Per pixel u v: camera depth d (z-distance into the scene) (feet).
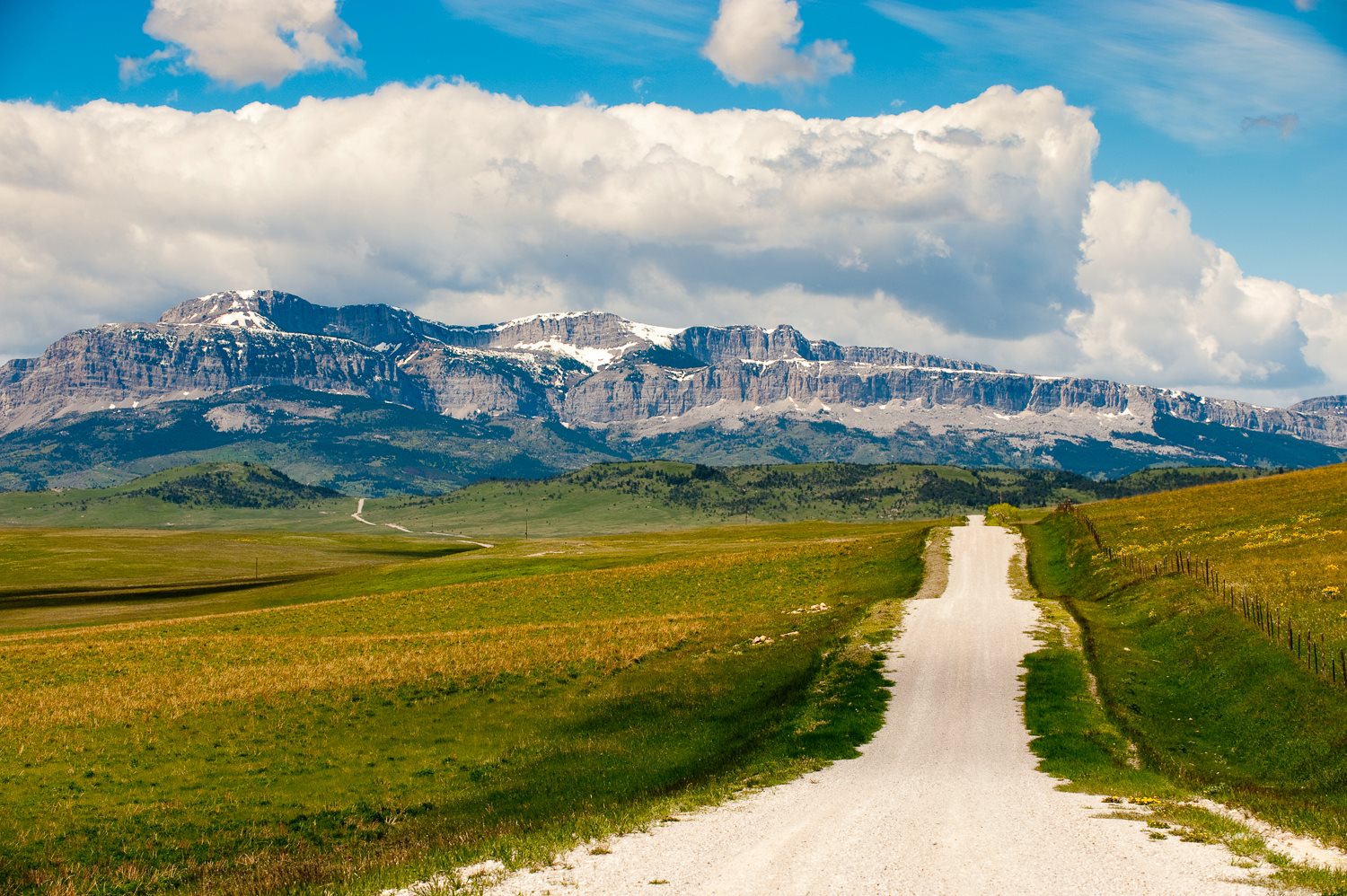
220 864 107.96
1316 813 96.78
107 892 100.27
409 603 352.08
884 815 96.27
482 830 109.19
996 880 75.00
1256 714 137.08
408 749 155.43
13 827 122.01
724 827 93.25
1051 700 154.40
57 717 179.11
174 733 167.12
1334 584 192.85
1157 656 183.01
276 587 517.55
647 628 252.21
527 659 217.77
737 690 180.14
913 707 153.48
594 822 97.71
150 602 499.92
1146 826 91.40
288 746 157.99
